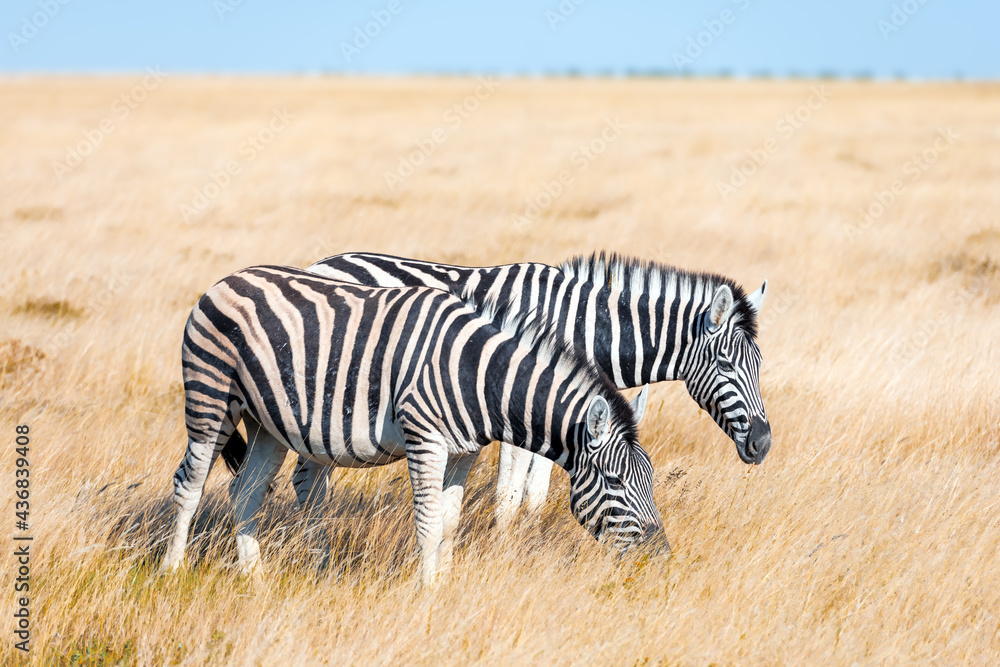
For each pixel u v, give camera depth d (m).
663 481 16.97
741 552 14.51
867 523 15.43
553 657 11.77
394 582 13.98
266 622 12.40
